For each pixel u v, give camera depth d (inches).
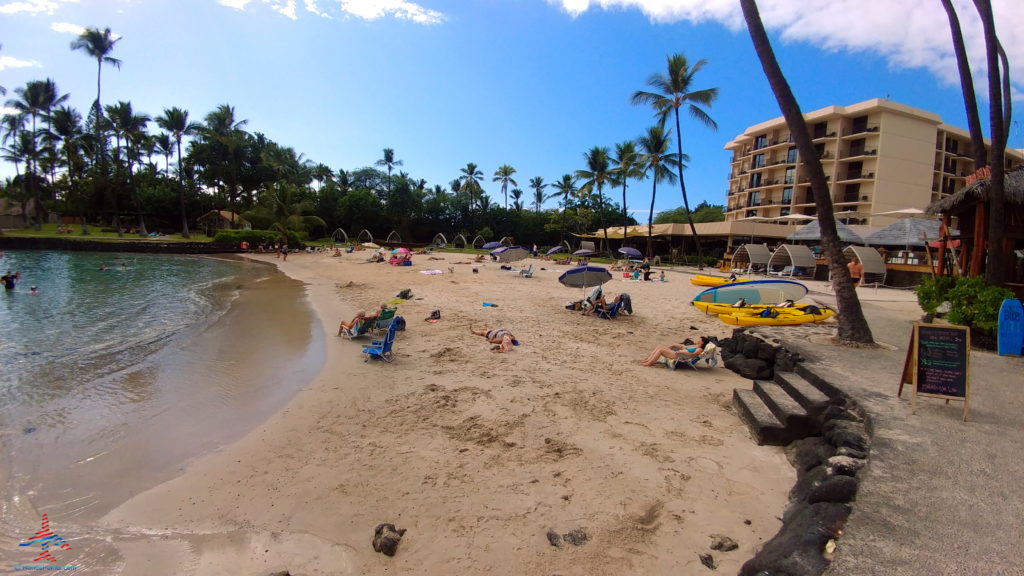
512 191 3272.6
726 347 367.9
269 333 443.8
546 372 313.0
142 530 152.7
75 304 606.2
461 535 145.6
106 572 133.6
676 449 202.1
